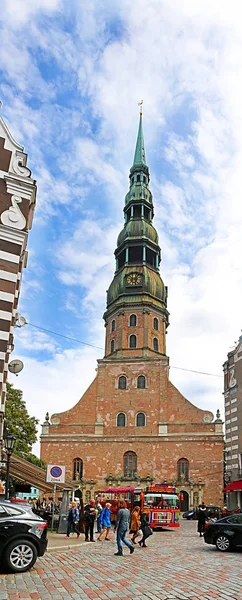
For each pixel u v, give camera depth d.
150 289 73.50
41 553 13.84
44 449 66.31
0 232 20.33
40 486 33.38
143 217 78.12
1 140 21.62
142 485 62.81
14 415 53.25
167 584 12.65
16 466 32.56
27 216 21.17
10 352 25.19
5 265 20.16
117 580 13.11
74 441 66.19
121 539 19.72
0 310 19.66
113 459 64.94
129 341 71.12
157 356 69.56
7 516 13.71
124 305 72.38
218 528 21.83
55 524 32.22
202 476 62.22
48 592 11.14
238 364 49.00
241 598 11.05
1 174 21.16
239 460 46.81
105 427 66.62
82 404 68.12
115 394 68.00
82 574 13.88
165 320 74.62
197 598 11.01
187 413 65.25
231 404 49.69
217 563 17.08
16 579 12.35
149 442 64.88
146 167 83.38
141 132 87.50
